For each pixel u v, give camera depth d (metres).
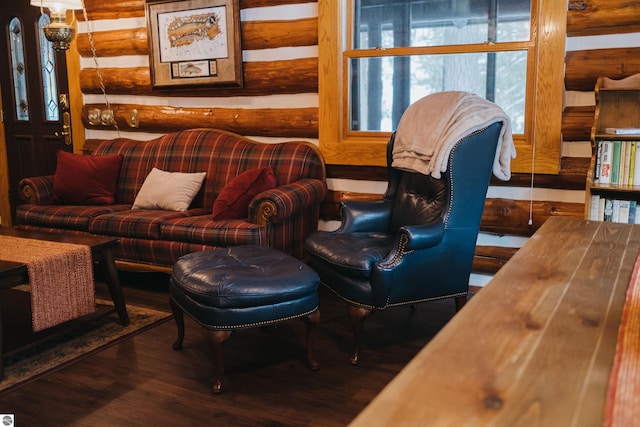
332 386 2.45
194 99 4.52
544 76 3.26
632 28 3.07
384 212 3.28
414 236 2.62
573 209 3.36
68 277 2.85
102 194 4.28
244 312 2.38
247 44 4.20
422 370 0.89
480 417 0.76
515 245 3.56
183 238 3.52
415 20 3.67
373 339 2.97
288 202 3.40
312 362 2.60
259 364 2.67
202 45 4.31
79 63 4.96
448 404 0.79
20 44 5.32
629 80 2.95
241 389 2.42
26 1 5.18
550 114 3.27
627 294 1.25
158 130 4.71
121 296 3.14
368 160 3.82
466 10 3.52
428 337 2.98
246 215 3.62
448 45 3.57
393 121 3.83
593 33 3.16
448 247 2.80
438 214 2.93
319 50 3.87
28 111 5.36
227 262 2.66
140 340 2.96
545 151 3.31
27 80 5.30
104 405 2.29
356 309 2.65
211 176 4.12
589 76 3.21
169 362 2.69
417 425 0.74
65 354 2.78
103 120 4.88
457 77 3.59
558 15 3.17
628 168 2.97
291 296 2.46
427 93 3.70
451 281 2.86
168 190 4.00
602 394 0.82
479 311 1.15
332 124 3.90
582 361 0.92
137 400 2.33
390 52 3.72
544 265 1.50
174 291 2.66
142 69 4.68
